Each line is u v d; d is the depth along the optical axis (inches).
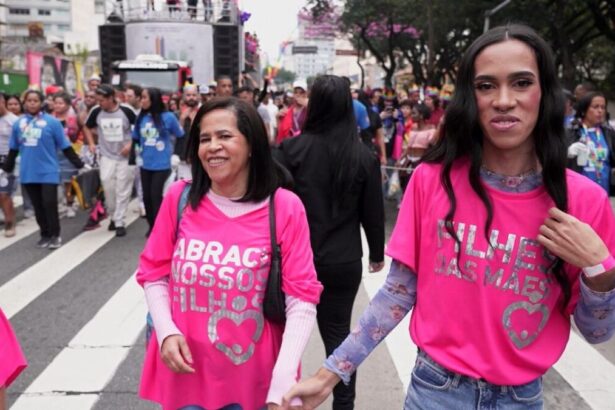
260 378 81.7
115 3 726.5
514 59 63.5
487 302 65.9
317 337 181.6
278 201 82.9
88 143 352.2
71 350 171.0
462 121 66.4
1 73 986.7
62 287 231.5
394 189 391.5
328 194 118.6
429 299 69.2
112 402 140.9
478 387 66.8
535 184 66.5
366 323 73.2
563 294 66.6
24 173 284.4
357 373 157.2
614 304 62.9
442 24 1079.6
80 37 3811.5
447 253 67.6
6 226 316.8
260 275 80.4
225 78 307.9
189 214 83.6
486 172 67.4
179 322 81.4
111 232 326.0
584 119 209.6
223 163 80.7
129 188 320.2
